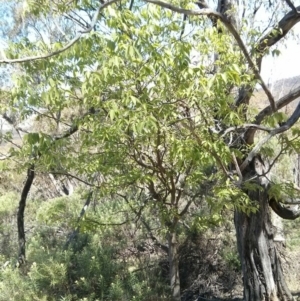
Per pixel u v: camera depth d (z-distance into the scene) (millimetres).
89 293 7293
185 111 4836
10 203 12109
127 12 4238
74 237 9023
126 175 5430
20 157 5953
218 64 4660
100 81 4277
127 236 8828
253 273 7453
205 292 9031
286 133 5945
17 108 5617
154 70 4328
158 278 8125
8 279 7281
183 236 8734
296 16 6082
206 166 5719
